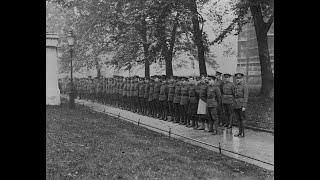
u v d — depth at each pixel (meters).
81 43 36.25
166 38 25.14
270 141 13.65
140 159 10.07
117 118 20.59
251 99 20.91
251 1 19.53
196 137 14.71
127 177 8.30
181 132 16.11
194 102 17.22
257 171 9.31
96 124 17.25
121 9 26.00
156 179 8.23
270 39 26.09
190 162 10.02
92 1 31.97
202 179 8.41
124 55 27.16
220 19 28.06
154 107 22.09
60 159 9.60
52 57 25.83
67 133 13.92
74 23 39.31
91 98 34.16
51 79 26.08
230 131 15.59
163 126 18.17
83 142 12.20
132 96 25.05
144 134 14.94
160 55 25.94
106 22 28.59
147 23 24.25
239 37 31.70
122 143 12.38
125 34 25.78
